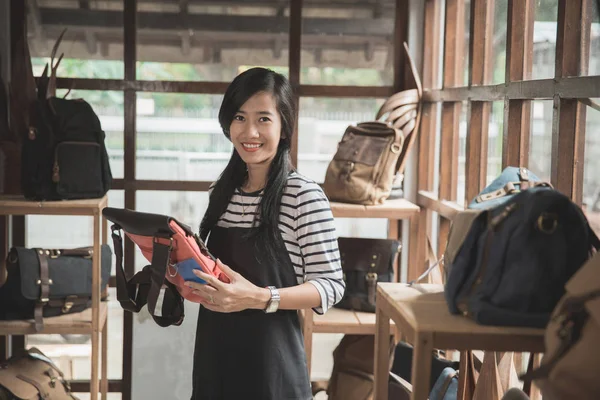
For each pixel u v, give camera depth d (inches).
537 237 61.1
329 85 153.0
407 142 139.6
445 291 67.3
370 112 154.3
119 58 150.7
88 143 128.0
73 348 153.0
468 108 115.6
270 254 81.5
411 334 62.7
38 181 124.8
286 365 82.1
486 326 61.4
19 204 123.1
